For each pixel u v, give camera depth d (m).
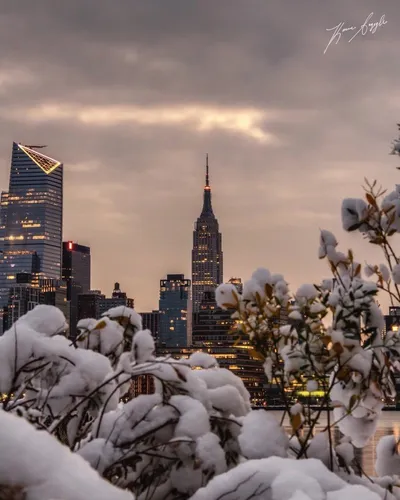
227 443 3.38
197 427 3.21
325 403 3.34
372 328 3.46
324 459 3.31
